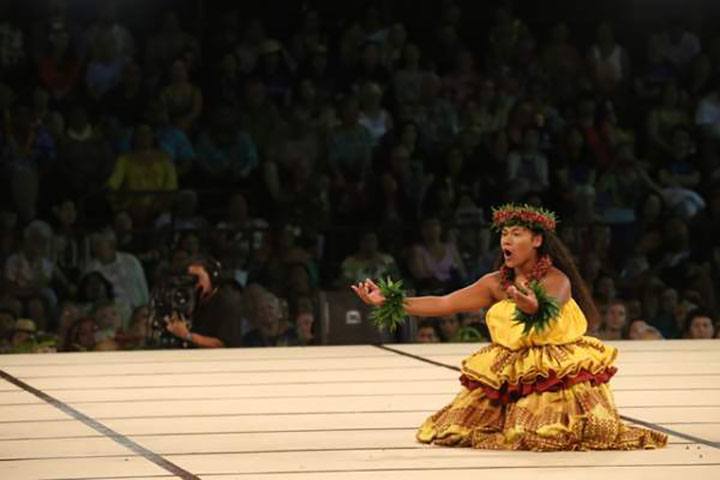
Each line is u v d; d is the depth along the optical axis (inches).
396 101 960.3
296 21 1005.8
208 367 525.7
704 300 888.9
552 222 355.6
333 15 1012.5
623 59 1014.4
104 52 925.2
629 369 511.5
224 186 917.2
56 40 924.0
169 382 486.3
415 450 352.2
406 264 868.6
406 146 936.3
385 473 323.0
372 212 917.2
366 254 849.5
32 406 434.9
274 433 382.3
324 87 959.6
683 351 568.1
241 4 999.0
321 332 637.3
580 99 991.6
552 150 960.3
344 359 546.9
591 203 930.1
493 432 354.3
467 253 888.9
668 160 987.3
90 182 885.8
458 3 1036.5
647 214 940.0
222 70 940.6
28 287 815.7
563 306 348.8
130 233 847.1
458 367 518.6
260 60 956.6
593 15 1055.6
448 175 941.2
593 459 335.0
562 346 349.4
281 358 550.9
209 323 610.2
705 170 987.3
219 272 613.9
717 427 387.2
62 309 780.6
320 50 966.4
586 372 349.7
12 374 509.0
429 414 412.8
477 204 933.2
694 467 325.1
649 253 915.4
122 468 333.1
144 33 976.9
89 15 954.7
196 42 948.6
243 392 461.4
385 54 975.6
